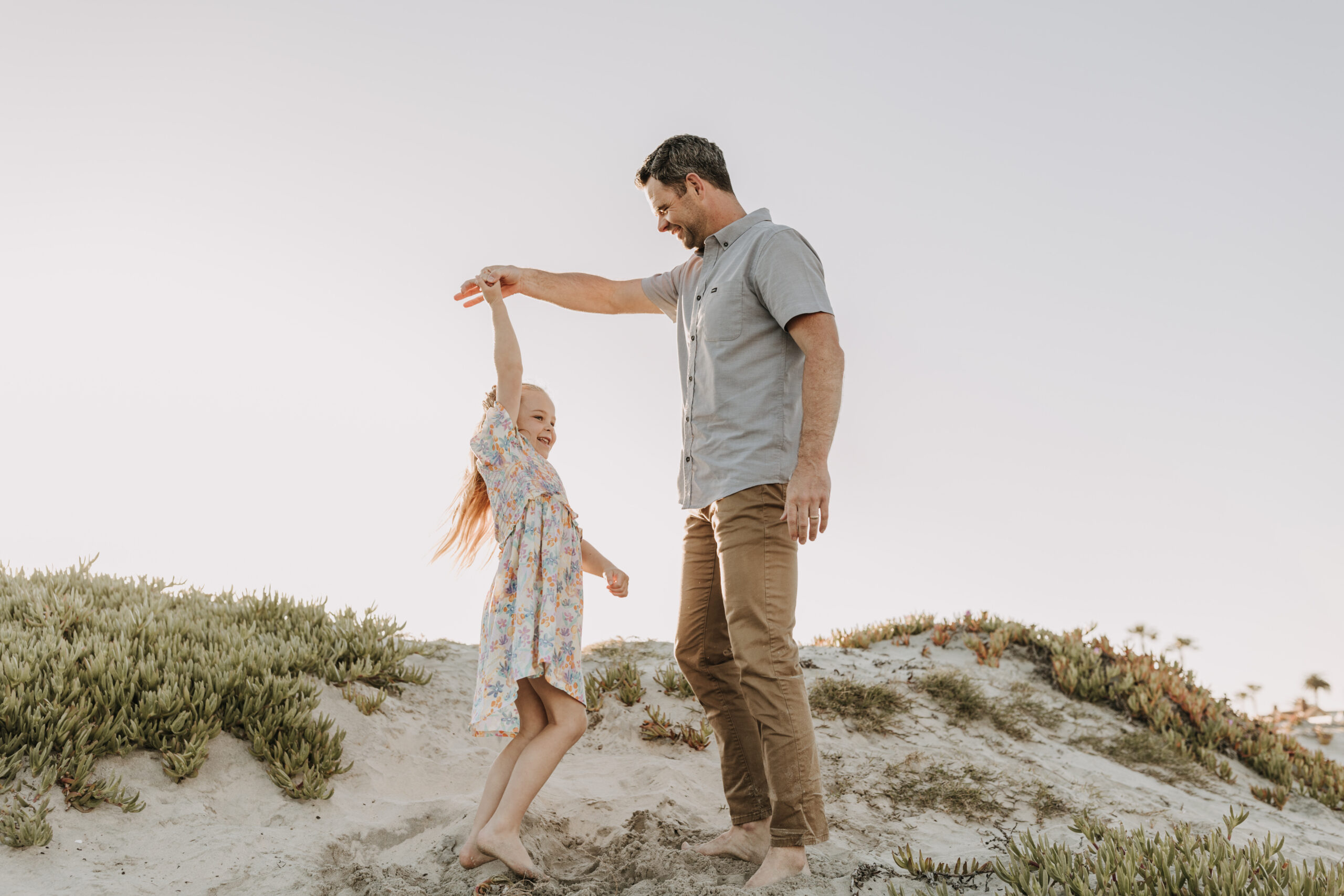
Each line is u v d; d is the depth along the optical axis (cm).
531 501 327
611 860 321
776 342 307
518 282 366
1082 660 718
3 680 366
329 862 319
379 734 444
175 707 384
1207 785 564
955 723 584
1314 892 257
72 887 277
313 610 545
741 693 330
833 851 333
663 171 328
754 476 296
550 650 309
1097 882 270
